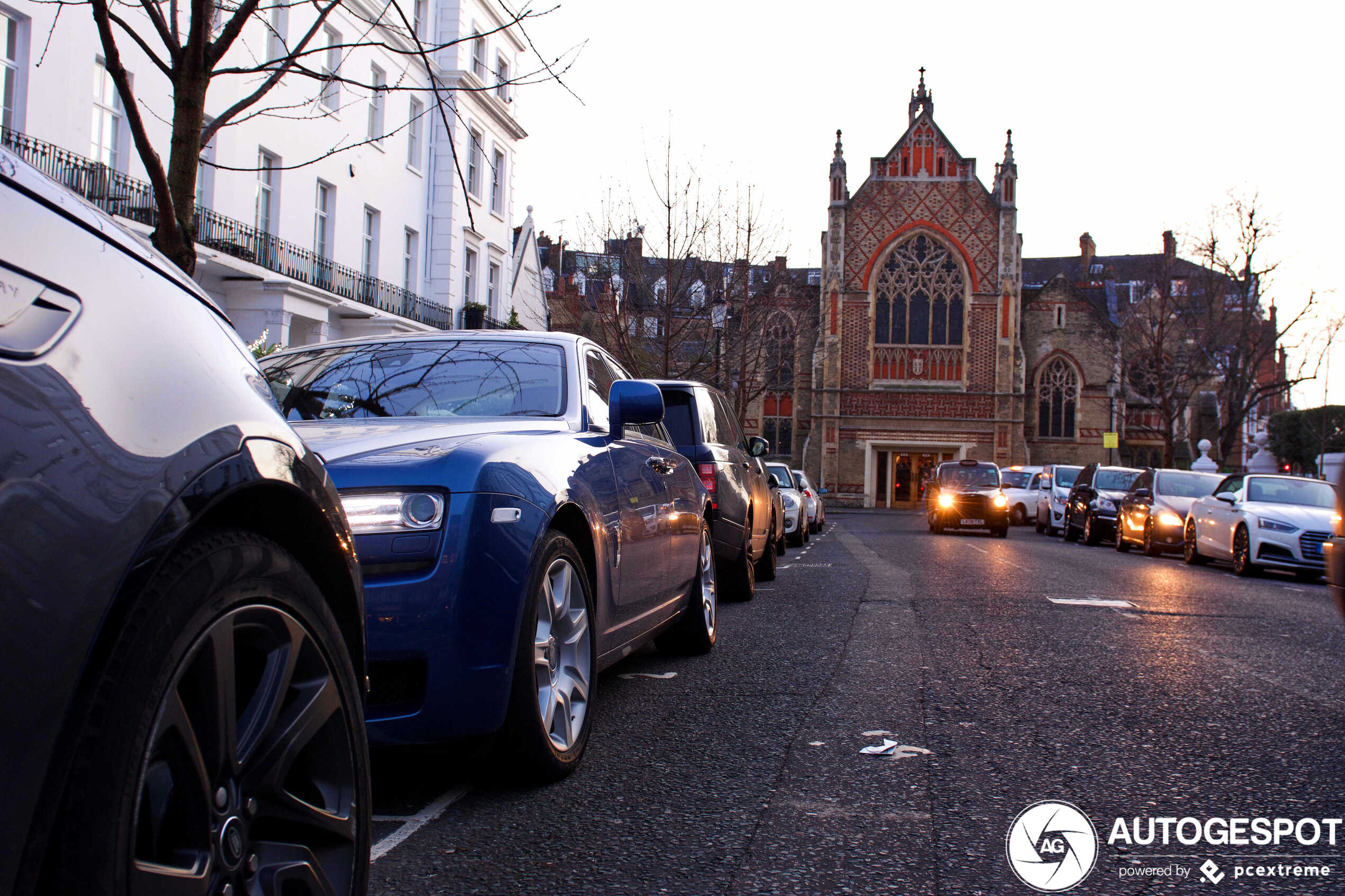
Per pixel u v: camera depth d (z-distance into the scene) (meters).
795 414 53.56
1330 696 5.29
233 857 1.76
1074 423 53.62
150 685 1.57
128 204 15.90
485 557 3.25
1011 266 49.09
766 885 2.76
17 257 1.53
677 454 6.11
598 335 24.81
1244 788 3.69
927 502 29.41
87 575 1.48
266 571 1.86
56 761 1.42
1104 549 22.33
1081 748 4.20
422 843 3.07
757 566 11.40
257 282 20.27
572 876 2.81
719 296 24.42
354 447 3.44
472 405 4.47
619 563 4.38
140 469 1.61
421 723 3.11
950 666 6.03
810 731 4.47
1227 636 7.45
